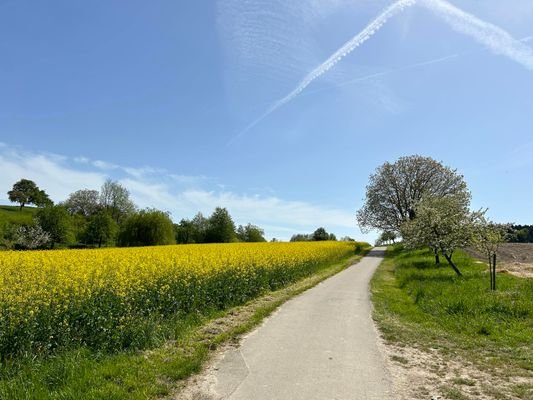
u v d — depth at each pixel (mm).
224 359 7754
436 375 6992
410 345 8945
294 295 16312
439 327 10773
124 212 90250
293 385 6422
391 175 58938
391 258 46281
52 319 8273
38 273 11562
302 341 9094
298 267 22531
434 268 28031
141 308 10727
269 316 11922
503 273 21703
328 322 11125
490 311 11727
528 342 9094
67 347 7945
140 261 15031
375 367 7371
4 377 6723
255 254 20328
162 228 60125
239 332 9828
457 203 26938
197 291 12594
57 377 6340
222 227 77375
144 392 5910
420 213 25641
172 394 6035
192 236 80250
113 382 6277
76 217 80938
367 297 15961
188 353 7949
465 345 8914
